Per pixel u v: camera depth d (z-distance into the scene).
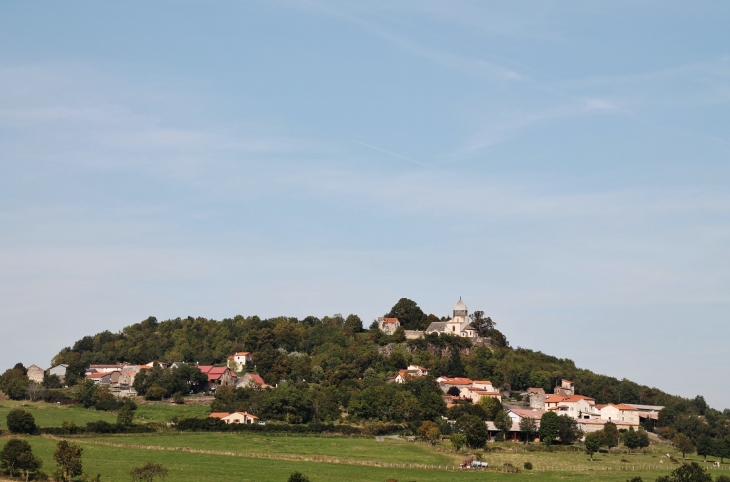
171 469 197.50
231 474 193.50
